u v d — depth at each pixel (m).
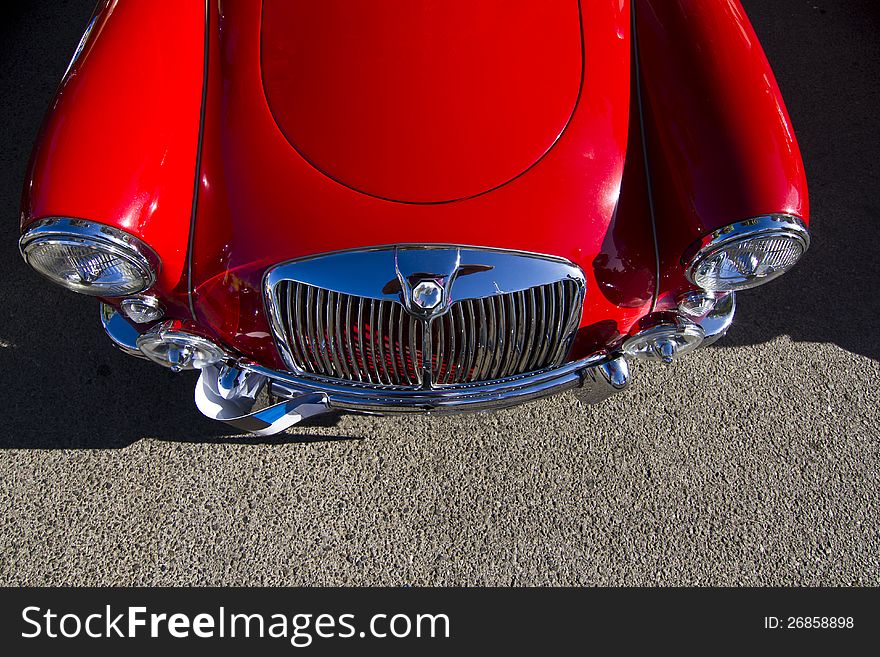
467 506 2.51
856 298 2.95
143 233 1.76
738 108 1.85
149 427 2.63
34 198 1.71
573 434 2.64
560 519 2.48
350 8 2.03
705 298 1.96
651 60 2.08
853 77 3.60
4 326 2.82
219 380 2.08
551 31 2.04
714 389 2.73
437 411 2.14
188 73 2.04
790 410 2.68
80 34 3.63
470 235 1.82
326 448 2.60
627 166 1.97
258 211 1.87
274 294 1.88
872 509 2.49
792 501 2.51
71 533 2.43
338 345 1.95
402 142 1.88
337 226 1.83
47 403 2.67
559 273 1.86
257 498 2.51
